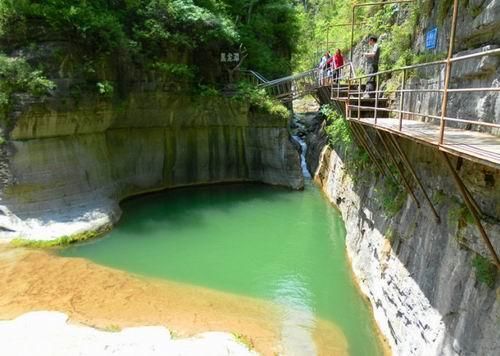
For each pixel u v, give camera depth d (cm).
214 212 1930
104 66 1781
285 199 2127
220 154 2389
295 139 3031
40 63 1587
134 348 875
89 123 1794
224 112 2323
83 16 1675
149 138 2183
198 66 2294
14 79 1529
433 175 840
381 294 1005
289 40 3083
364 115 1304
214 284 1284
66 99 1645
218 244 1583
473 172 663
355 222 1435
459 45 827
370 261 1151
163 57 2088
